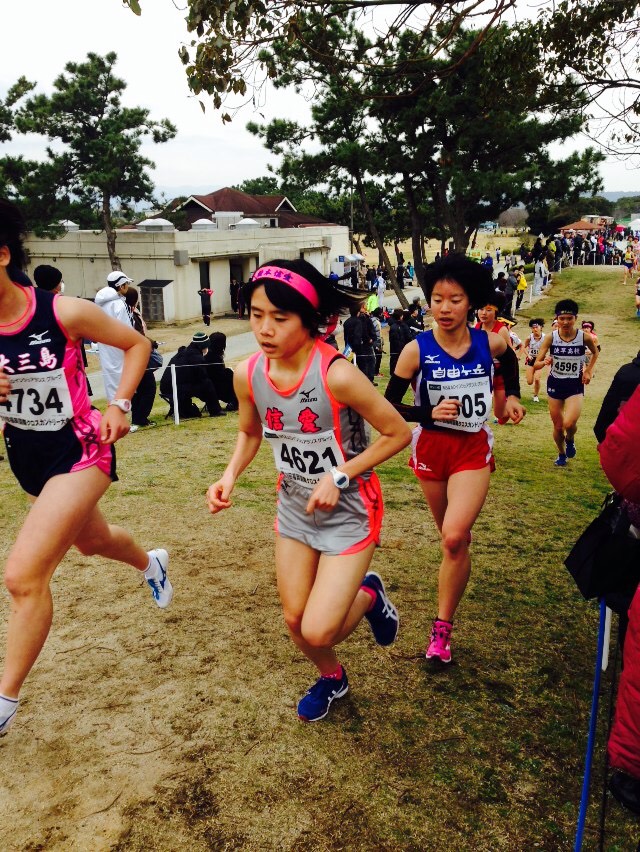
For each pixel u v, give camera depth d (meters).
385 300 35.66
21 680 2.52
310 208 53.09
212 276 31.06
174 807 2.39
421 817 2.37
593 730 2.33
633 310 24.72
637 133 6.02
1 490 6.12
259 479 6.55
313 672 3.23
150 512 5.50
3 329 2.46
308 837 2.27
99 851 2.21
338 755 2.67
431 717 2.91
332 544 2.58
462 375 3.22
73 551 4.65
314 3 5.02
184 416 9.91
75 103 26.92
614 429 1.95
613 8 5.86
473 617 3.83
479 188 17.80
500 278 20.59
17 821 2.32
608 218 63.00
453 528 3.17
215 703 2.97
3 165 26.94
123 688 3.08
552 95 6.46
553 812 2.41
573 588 4.25
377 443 2.47
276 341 2.33
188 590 4.07
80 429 2.66
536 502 6.19
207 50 4.68
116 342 2.67
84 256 30.48
